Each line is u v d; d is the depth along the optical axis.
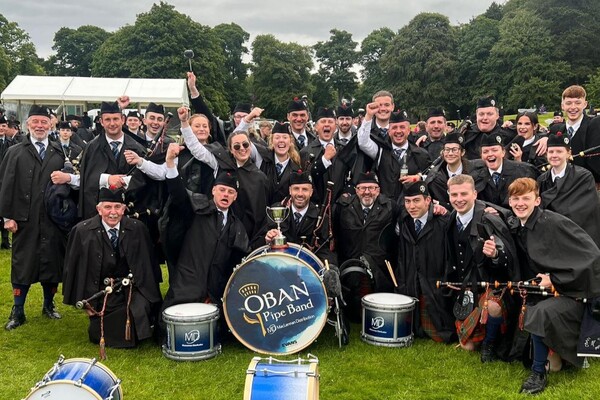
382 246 6.47
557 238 4.85
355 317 6.71
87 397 3.64
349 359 5.56
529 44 58.66
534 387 4.82
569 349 4.78
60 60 87.00
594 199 5.85
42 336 6.19
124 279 5.82
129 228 5.97
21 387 4.90
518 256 5.21
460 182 5.70
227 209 6.21
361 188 6.47
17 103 24.27
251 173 6.68
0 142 11.06
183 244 6.14
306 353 5.71
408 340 5.91
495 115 7.62
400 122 7.39
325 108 7.72
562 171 6.00
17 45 71.81
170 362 5.48
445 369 5.31
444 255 6.05
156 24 58.75
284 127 7.14
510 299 5.36
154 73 58.09
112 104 6.51
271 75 74.94
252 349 5.62
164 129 7.13
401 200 6.60
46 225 6.39
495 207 5.69
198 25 61.72
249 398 3.51
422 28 65.88
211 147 6.82
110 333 5.87
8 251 10.20
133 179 6.20
